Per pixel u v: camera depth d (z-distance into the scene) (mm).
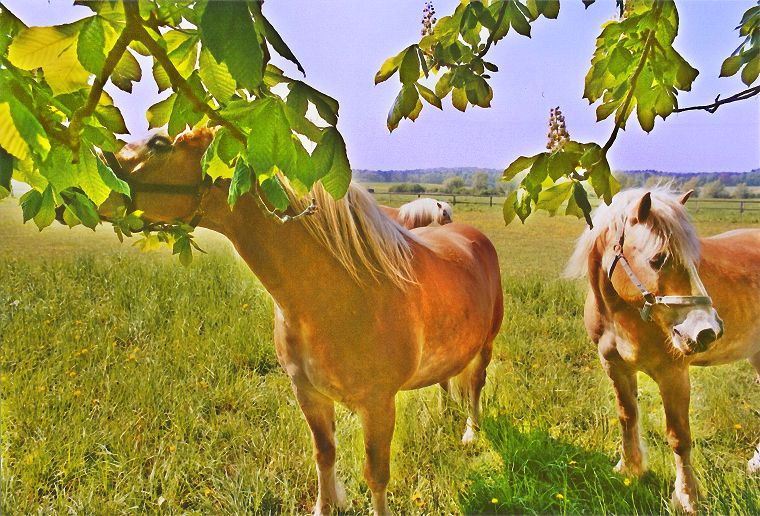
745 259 2836
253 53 518
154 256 7188
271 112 612
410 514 2711
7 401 3406
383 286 2137
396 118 1121
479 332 2695
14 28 666
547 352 4688
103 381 3777
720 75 1211
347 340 2078
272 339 4699
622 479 2879
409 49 1030
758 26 1159
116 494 2727
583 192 969
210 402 3709
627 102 952
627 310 2508
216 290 5793
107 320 4996
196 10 564
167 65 582
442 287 2445
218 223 1937
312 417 2365
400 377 2201
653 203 2318
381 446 2232
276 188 831
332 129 638
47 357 4219
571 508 2666
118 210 1333
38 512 2561
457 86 1280
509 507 2736
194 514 2668
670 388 2559
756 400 3850
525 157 974
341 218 2051
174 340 4578
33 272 6258
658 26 962
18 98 564
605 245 2555
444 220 3635
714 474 2875
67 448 3020
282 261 1979
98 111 721
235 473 2979
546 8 1162
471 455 3232
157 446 3164
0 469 2670
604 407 3699
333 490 2605
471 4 1205
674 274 2229
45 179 690
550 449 3127
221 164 918
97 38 564
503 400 3719
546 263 8719
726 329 2654
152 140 1756
